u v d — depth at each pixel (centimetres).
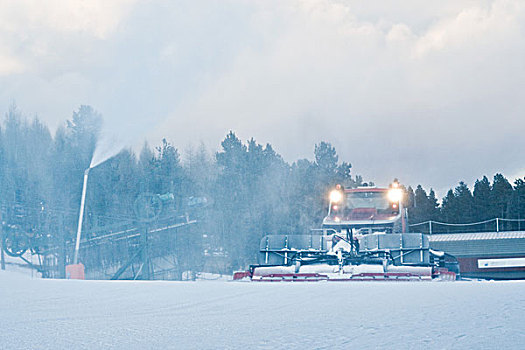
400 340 338
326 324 400
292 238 1434
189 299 573
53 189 5156
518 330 363
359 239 1538
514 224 7481
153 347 328
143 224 3244
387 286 702
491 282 775
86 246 3681
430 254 1484
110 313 475
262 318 435
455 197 7969
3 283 737
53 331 384
